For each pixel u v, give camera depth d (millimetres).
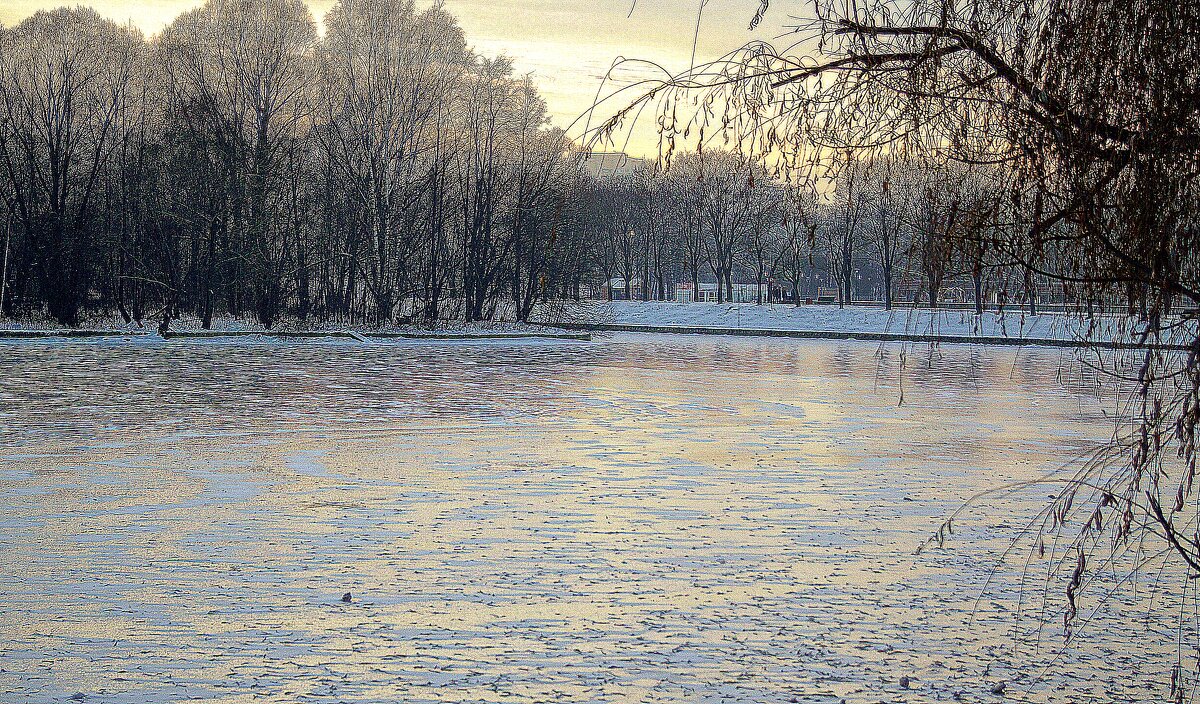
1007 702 7496
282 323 58188
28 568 10844
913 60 4977
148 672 7895
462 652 8383
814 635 8875
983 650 8539
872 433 21969
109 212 57594
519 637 8750
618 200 88625
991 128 4902
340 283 60344
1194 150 4543
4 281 57406
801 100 5102
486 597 9883
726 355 47344
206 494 14922
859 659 8336
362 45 58469
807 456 18766
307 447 19406
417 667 8031
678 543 12062
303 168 58812
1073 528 12617
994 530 12773
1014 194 4805
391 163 58906
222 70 58219
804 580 10539
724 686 7727
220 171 55219
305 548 11750
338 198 58844
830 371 38562
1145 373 4793
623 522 13164
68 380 32281
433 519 13305
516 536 12375
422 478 16234
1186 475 4836
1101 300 4887
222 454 18516
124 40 61062
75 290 57094
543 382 33312
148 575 10609
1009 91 4859
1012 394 30359
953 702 7469
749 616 9359
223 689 7570
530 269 61469
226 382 32188
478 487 15500
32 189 57094
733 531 12695
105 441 19938
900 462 18203
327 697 7430
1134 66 4551
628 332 69938
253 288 57438
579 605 9648
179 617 9234
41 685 7625
